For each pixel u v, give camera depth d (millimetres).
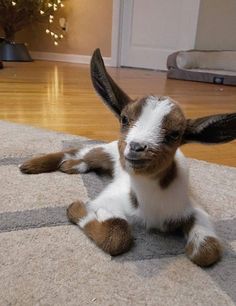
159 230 317
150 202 301
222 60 1302
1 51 1490
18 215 321
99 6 1541
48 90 892
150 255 281
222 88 1092
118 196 330
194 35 1404
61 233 299
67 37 1646
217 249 275
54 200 353
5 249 273
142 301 233
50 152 462
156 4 1451
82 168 421
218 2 1368
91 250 280
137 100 279
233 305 236
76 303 228
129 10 1521
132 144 247
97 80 296
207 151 542
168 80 1216
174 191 296
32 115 657
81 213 309
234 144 577
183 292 244
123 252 280
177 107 271
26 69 1272
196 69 1276
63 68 1365
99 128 600
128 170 266
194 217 305
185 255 285
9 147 480
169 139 260
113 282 248
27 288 236
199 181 424
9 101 757
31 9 1476
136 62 1577
